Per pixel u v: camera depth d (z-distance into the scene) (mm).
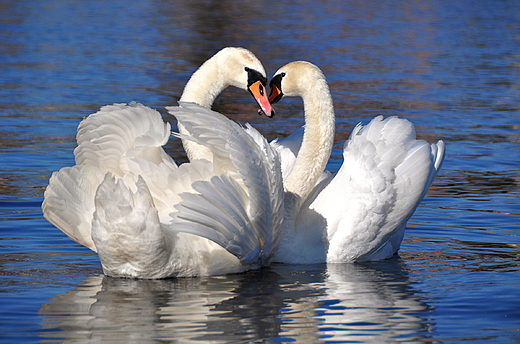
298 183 11750
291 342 7555
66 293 9250
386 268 10906
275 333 7820
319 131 11828
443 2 84875
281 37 48250
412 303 8992
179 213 9312
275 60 36906
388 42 48438
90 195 10102
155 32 50000
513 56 43406
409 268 10867
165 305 8789
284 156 13242
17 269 10328
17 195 14414
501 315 8523
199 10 67875
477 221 13625
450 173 17781
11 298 8992
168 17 61062
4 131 20922
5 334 7715
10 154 18203
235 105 27219
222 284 9852
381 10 73812
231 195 9648
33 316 8312
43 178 15992
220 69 11992
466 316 8492
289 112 25812
